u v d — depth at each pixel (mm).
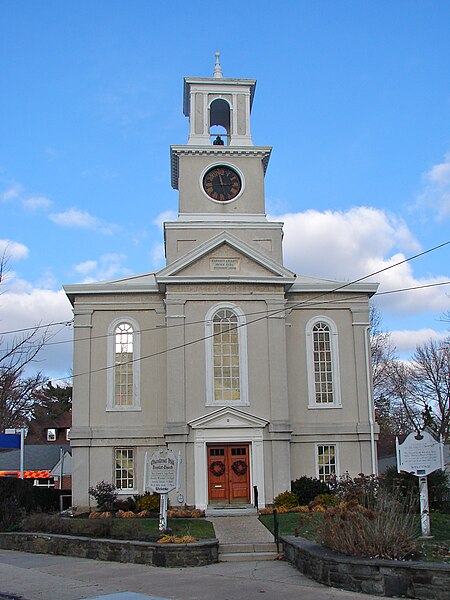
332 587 15055
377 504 17875
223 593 14633
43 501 31891
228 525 25953
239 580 16344
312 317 35094
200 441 31875
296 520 25766
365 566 14430
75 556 21266
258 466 31828
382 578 14102
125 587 15766
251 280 33438
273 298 33750
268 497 31547
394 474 28797
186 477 31500
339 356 34719
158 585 15875
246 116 38125
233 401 32656
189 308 33406
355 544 15609
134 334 34219
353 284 35156
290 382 34250
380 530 15648
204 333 33188
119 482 32844
